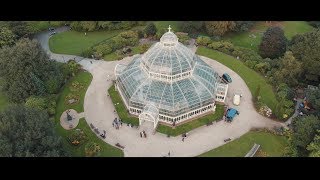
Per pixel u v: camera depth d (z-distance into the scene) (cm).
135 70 14438
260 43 18262
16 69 14175
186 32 19925
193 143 12850
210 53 18238
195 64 14300
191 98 13400
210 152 12488
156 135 13175
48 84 14738
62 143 11819
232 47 18362
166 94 13262
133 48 18612
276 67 16725
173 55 13488
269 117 14100
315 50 15138
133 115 14075
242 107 14575
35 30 19762
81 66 17038
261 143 12888
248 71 16812
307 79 16000
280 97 14712
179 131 13325
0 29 18400
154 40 19475
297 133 12319
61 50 18612
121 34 19350
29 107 12388
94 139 13012
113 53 18212
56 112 14250
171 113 13200
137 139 13012
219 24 19262
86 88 15625
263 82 16062
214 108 14138
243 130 13462
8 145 10350
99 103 14775
